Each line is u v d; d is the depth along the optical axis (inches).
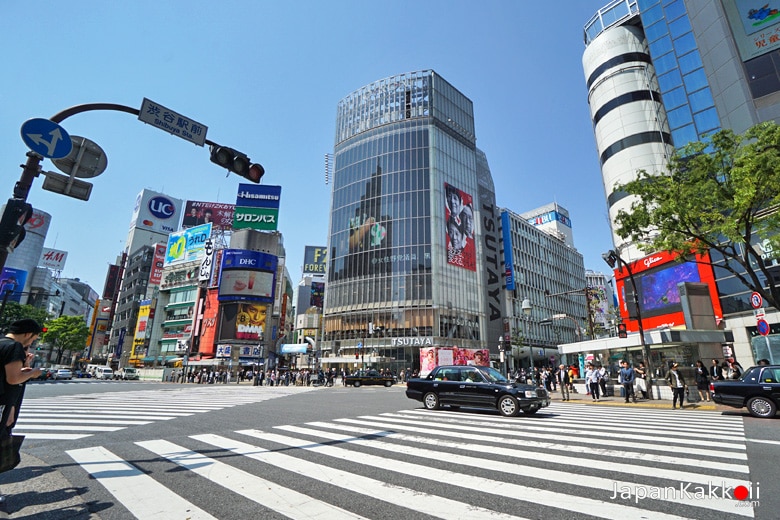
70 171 237.3
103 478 188.5
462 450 254.1
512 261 2536.9
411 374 1898.4
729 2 1012.5
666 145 1298.0
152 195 3472.0
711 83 1039.6
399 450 253.6
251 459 228.2
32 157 214.5
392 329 2017.7
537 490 173.2
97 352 3280.0
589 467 211.3
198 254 2343.8
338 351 2111.2
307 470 205.5
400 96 2453.2
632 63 1430.9
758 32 949.8
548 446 267.1
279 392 938.1
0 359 137.9
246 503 156.9
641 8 1312.7
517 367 2524.6
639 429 347.3
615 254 743.1
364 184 2353.6
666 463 219.9
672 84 1182.9
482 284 2338.8
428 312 1996.8
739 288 884.6
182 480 186.9
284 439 291.0
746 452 248.1
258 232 2247.8
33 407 477.7
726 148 541.0
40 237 3772.1
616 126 1412.4
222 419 402.9
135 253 3125.0
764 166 462.3
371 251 2202.3
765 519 140.5
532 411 447.2
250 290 2050.9
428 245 2103.8
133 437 296.0
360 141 2461.9
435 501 159.5
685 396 635.5
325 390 1112.2
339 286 2246.6
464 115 2600.9
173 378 1871.3
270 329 2116.1
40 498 159.8
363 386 1459.2
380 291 2110.0
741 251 877.8
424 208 2174.0
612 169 1402.6
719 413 496.7
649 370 689.6
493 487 177.5
